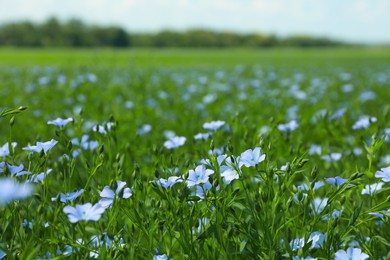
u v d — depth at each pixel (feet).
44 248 2.13
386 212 2.12
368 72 12.92
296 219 2.17
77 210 1.95
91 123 4.31
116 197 2.15
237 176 2.18
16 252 2.16
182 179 2.15
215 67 15.01
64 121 2.70
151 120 5.08
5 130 4.30
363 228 2.46
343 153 3.35
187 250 2.09
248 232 2.14
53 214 2.37
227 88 7.89
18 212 2.21
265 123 4.26
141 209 2.27
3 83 7.91
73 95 6.68
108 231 2.20
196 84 8.95
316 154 3.26
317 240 2.14
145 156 3.41
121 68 12.00
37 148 2.31
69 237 2.12
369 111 5.98
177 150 3.32
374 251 2.14
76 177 2.73
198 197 2.12
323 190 2.88
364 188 2.52
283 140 3.28
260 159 2.19
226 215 2.15
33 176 2.28
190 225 2.08
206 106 6.09
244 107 5.88
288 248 2.04
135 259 2.14
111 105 5.95
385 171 2.24
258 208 2.15
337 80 10.03
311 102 6.78
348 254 1.99
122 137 4.13
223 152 2.83
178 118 4.94
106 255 2.05
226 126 3.71
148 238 2.14
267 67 14.69
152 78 9.56
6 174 2.12
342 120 4.31
